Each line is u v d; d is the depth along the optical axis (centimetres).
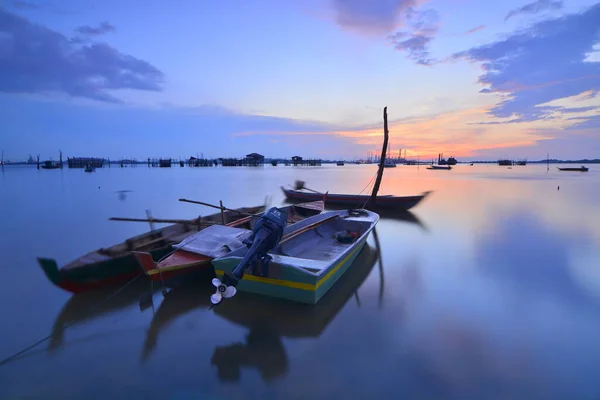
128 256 723
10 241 1224
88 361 501
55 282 633
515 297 713
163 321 614
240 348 532
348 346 535
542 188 3272
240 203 2247
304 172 7462
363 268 901
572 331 577
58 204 2180
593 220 1570
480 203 2159
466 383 450
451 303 686
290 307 648
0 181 4288
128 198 2497
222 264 664
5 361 497
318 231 1045
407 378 461
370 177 5453
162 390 442
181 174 6419
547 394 430
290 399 425
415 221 1573
